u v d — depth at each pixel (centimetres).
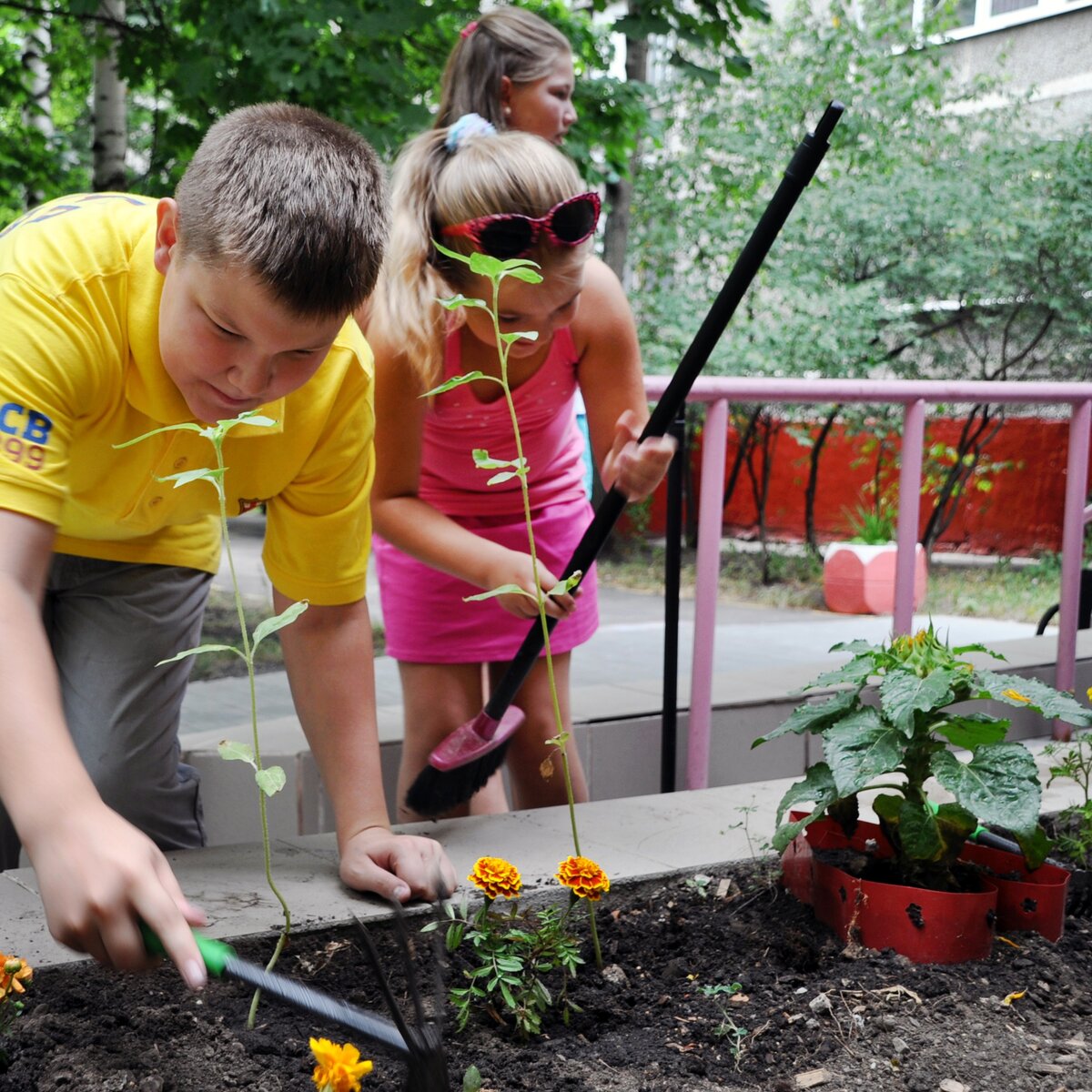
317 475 170
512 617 245
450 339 222
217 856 189
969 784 156
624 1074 131
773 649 604
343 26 556
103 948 103
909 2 975
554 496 252
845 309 901
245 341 131
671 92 1007
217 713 442
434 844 176
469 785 213
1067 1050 135
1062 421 912
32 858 107
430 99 644
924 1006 145
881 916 159
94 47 656
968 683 161
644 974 155
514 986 147
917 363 973
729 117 1016
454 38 605
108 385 147
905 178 916
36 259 141
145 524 179
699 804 221
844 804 177
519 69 253
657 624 690
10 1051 129
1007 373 945
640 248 1039
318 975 151
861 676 166
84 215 149
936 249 925
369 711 184
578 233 196
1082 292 903
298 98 562
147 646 202
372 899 168
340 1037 136
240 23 543
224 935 153
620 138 664
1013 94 987
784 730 172
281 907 164
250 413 147
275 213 124
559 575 250
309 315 127
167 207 140
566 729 256
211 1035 135
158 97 653
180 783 219
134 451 161
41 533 131
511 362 228
